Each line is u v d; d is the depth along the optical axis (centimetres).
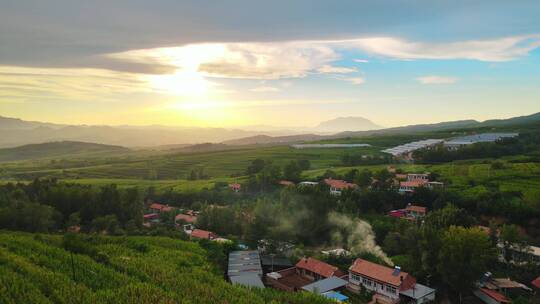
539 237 8981
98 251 7119
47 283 5103
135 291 5125
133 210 11319
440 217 8331
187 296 5162
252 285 6388
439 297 6381
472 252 6259
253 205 11312
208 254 7906
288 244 8694
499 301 5944
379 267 6550
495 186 11500
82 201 11106
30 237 7906
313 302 5378
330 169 16400
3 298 4478
